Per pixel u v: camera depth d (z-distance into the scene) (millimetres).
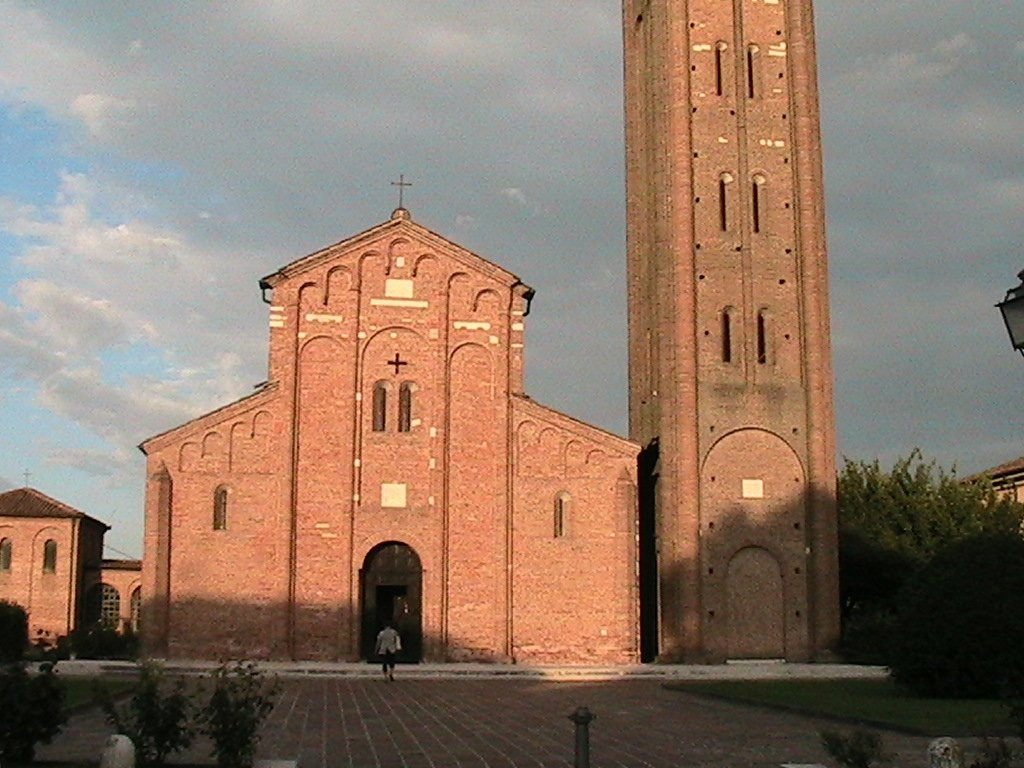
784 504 56562
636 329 64312
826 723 31141
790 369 57750
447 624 55000
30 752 22453
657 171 60281
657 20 61438
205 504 54281
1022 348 17109
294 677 48562
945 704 34062
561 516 56219
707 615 55219
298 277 56562
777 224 58812
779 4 60906
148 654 52500
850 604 68500
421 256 57625
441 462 55906
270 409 55344
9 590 84750
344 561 54719
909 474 77375
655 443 59344
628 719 32594
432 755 25141
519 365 57375
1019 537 39312
